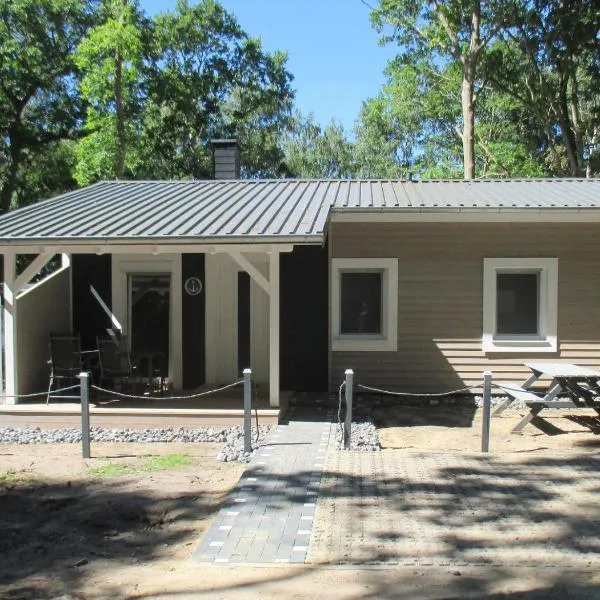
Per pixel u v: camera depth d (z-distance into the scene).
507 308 11.95
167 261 12.31
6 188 33.25
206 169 36.53
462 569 4.67
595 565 4.71
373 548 5.07
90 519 6.03
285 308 11.95
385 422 10.32
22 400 10.55
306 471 7.21
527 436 9.25
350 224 11.83
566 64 27.91
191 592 4.41
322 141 47.06
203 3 35.19
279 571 4.71
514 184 14.40
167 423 9.58
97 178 25.78
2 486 7.07
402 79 31.75
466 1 25.92
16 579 4.77
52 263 26.02
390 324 11.78
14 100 31.84
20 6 28.97
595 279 11.67
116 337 12.19
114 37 24.42
